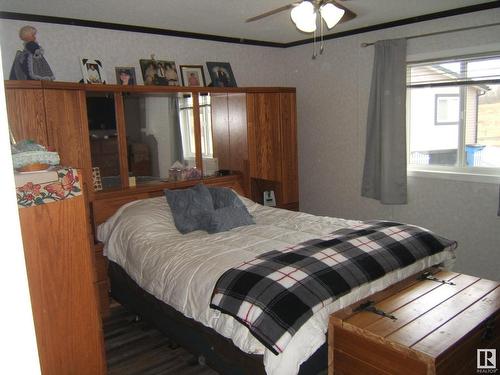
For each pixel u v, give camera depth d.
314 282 2.03
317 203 4.88
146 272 2.68
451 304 2.10
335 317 1.98
